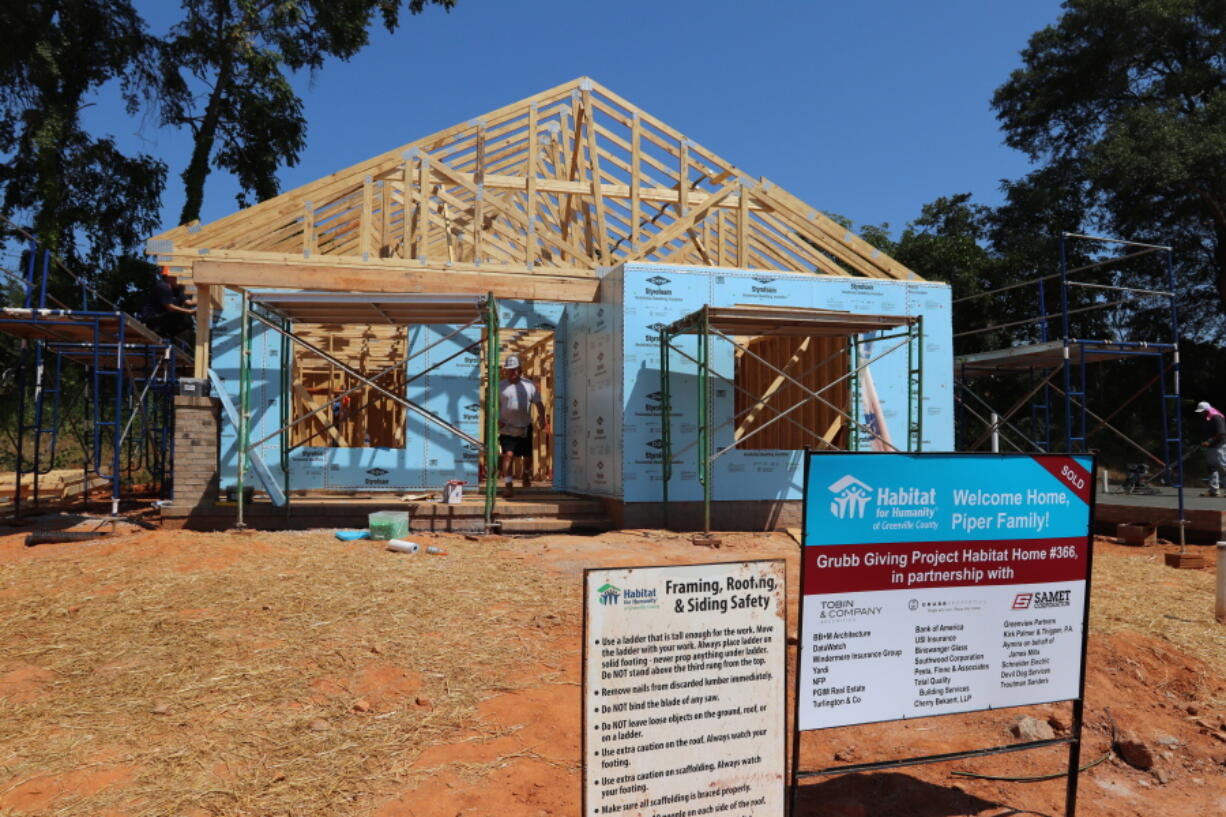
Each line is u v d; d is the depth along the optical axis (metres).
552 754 3.95
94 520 10.33
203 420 10.11
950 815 3.72
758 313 9.57
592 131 12.49
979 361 14.98
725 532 10.62
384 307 9.90
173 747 3.89
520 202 14.57
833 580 3.21
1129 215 24.66
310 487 11.62
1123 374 26.03
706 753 2.95
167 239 10.94
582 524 10.64
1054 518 3.60
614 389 10.91
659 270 10.87
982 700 3.45
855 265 12.72
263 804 3.44
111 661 4.90
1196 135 22.58
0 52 20.66
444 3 24.47
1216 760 4.35
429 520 10.27
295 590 6.35
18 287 22.75
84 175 24.05
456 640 5.39
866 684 3.25
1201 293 27.14
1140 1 24.64
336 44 24.44
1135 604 6.93
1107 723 4.68
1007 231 27.41
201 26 23.73
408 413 12.03
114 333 11.50
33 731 4.02
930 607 3.37
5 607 5.92
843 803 3.70
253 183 26.36
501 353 13.75
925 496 3.36
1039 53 27.52
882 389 11.66
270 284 10.62
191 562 7.12
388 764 3.79
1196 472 20.92
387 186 11.89
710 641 2.97
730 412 11.01
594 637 2.79
